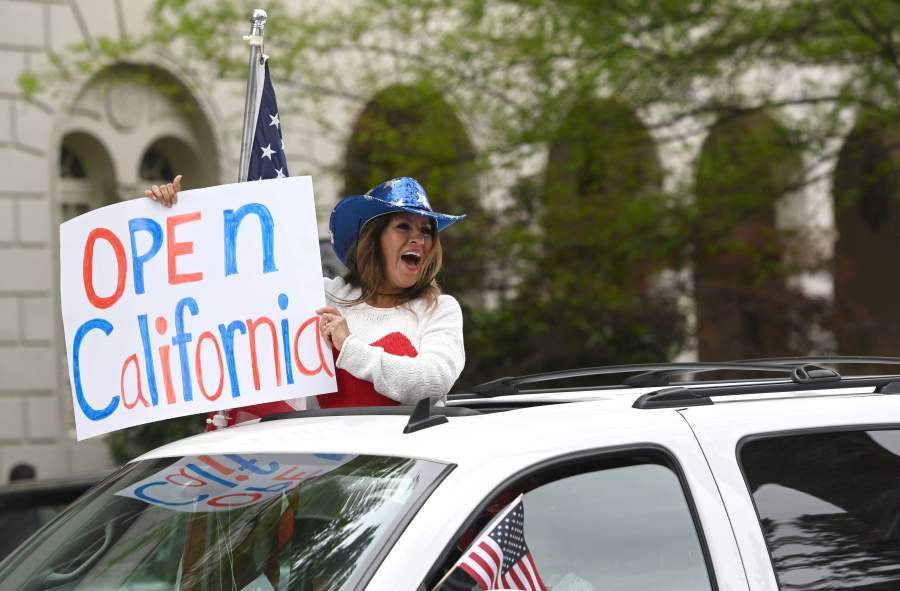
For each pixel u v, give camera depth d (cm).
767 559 957
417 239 1220
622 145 3875
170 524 1000
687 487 960
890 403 1097
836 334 4212
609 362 4034
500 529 854
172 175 4969
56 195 4512
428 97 3891
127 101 4703
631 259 3956
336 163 4212
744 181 3947
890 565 1013
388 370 1137
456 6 3784
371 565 843
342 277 1260
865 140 3916
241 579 913
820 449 1037
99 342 1163
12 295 4400
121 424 1158
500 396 1213
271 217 1166
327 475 944
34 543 1101
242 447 1048
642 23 3691
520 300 4044
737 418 1015
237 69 3925
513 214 3975
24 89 4088
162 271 1166
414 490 884
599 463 942
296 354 1157
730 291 4122
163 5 3981
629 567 919
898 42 3641
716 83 3869
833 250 4319
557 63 3750
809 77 4088
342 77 4156
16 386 4397
